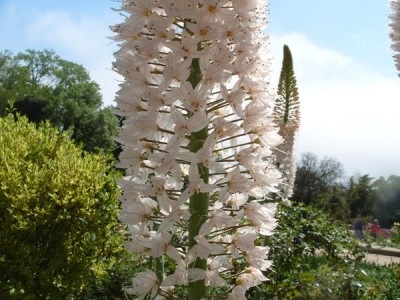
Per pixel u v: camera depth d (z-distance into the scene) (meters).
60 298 6.17
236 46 2.71
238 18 2.69
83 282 6.33
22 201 5.88
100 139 37.16
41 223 5.93
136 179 2.93
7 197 5.84
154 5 2.78
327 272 6.80
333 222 11.62
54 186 6.11
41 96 41.91
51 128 7.31
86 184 6.34
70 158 6.61
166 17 2.76
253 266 2.84
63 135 6.95
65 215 6.07
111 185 6.71
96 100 40.09
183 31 2.66
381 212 37.38
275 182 2.86
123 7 2.85
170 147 2.63
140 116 2.70
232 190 2.70
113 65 2.86
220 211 2.67
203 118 2.63
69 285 6.21
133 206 2.83
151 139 2.85
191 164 2.63
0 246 5.81
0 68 44.44
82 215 6.23
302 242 9.58
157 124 2.73
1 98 42.41
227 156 2.99
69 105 37.94
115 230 6.87
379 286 6.86
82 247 6.28
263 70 2.90
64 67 42.88
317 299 6.33
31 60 43.38
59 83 42.69
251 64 2.72
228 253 2.83
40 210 5.95
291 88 8.49
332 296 6.34
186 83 2.62
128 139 2.78
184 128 2.65
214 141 2.67
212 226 2.65
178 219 2.65
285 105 8.52
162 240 2.70
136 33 2.76
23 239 5.93
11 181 5.93
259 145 2.90
